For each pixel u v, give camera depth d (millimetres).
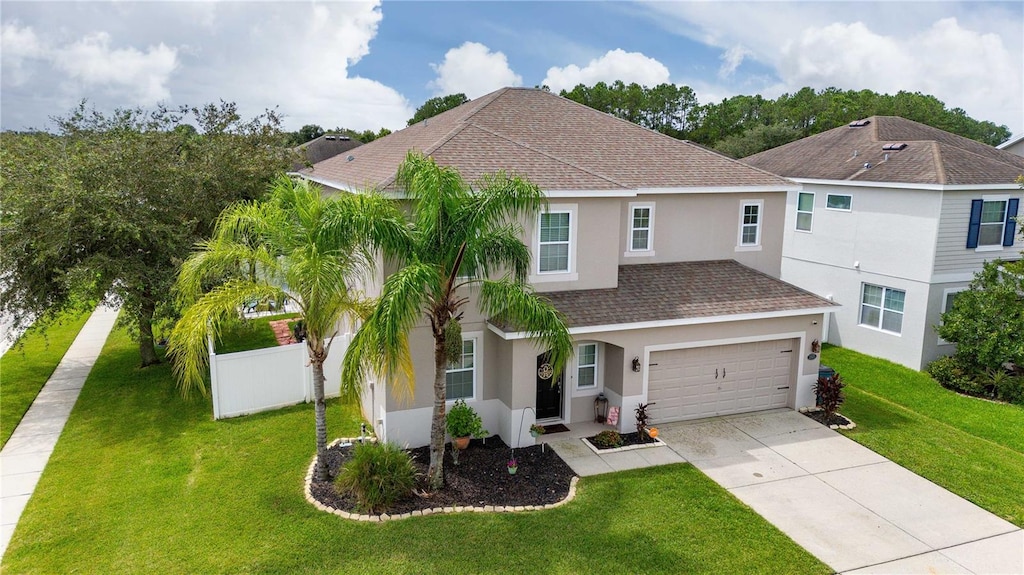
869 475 13508
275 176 22484
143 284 17359
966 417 17000
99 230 16750
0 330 24234
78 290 16562
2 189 17062
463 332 14633
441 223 11172
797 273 25750
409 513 11562
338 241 10789
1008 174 21062
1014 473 13672
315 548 10484
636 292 16562
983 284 19000
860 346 23016
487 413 15227
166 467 13359
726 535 11109
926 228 20391
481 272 14039
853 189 22859
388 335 9859
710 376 16531
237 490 12375
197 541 10664
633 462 13945
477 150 16656
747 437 15430
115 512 11570
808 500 12406
